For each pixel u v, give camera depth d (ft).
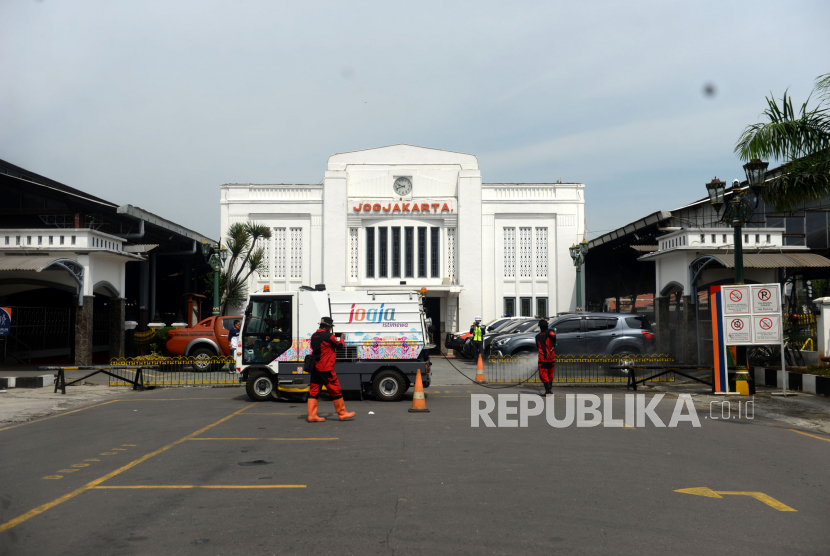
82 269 66.64
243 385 58.03
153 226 86.38
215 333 71.67
